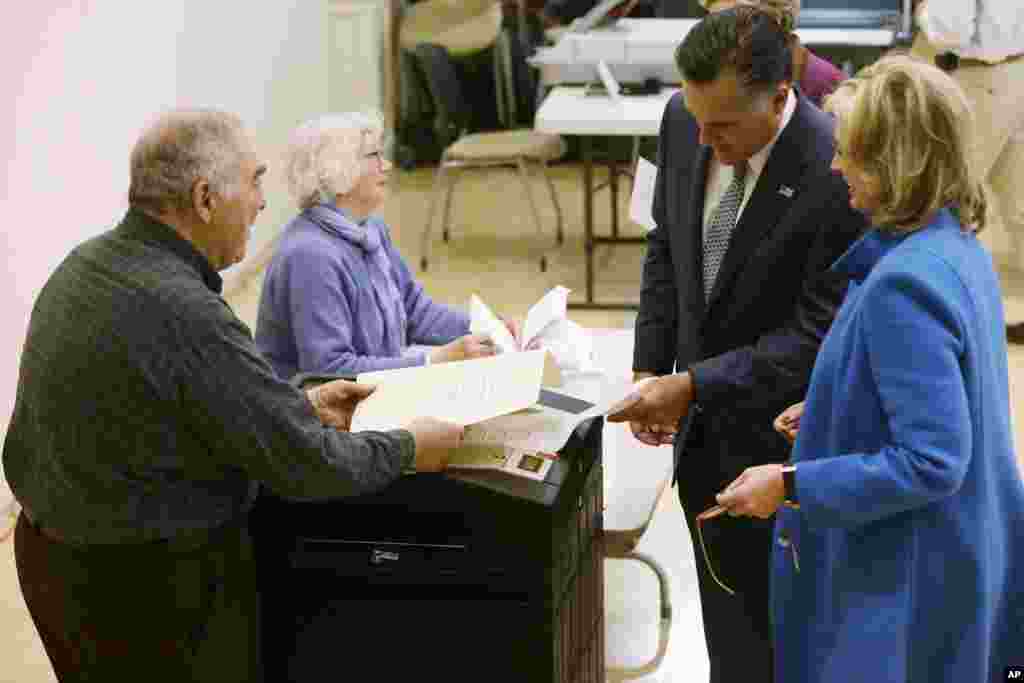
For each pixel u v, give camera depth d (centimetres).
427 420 193
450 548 192
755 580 244
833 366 188
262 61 609
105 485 188
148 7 474
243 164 193
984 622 187
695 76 209
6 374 378
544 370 219
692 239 237
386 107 796
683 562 360
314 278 279
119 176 454
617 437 298
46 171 399
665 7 708
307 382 224
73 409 187
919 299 175
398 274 313
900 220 181
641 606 338
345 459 185
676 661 315
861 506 178
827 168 216
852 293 191
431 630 197
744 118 210
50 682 311
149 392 184
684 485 248
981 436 182
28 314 391
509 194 732
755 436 233
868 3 619
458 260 624
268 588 203
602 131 517
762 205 221
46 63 397
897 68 179
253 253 606
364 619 199
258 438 184
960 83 483
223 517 195
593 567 222
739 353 225
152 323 183
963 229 183
